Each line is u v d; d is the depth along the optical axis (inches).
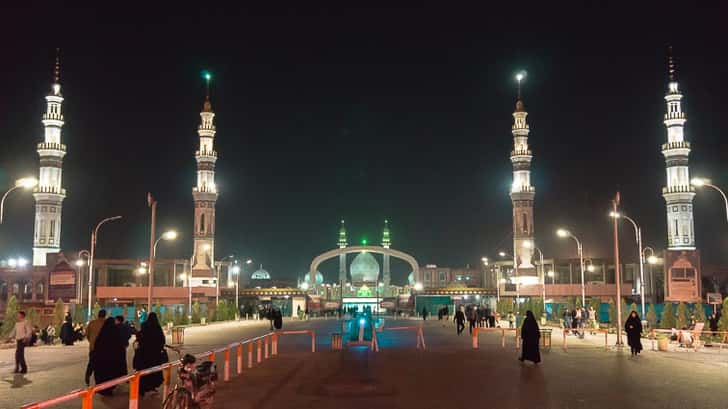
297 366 1094.4
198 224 4183.1
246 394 783.1
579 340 1827.0
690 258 2955.2
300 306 4288.9
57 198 3737.7
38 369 1074.7
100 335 770.8
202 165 4237.2
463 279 5280.5
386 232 6171.3
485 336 1993.1
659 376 980.6
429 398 757.9
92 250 2305.6
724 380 935.0
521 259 4084.6
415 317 4065.0
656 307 3006.9
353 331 1529.3
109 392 759.1
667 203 3695.9
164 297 3678.6
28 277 3412.9
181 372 594.9
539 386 863.1
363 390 817.5
